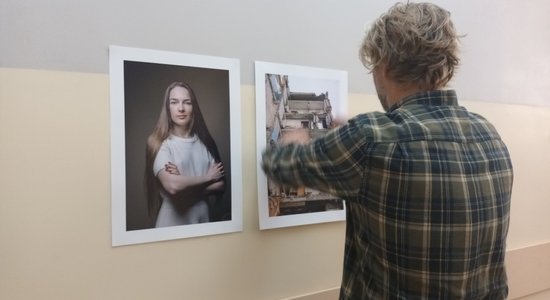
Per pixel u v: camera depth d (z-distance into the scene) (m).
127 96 0.76
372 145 0.58
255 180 0.90
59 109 0.71
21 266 0.68
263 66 0.90
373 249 0.64
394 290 0.61
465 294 0.60
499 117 1.31
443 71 0.65
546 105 1.42
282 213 0.92
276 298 0.93
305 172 0.63
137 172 0.77
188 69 0.81
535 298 1.41
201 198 0.83
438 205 0.58
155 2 0.78
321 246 0.99
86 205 0.73
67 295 0.72
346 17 1.01
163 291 0.80
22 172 0.68
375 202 0.60
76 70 0.72
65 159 0.71
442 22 0.63
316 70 0.97
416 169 0.57
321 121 0.98
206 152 0.83
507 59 1.32
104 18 0.74
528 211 1.37
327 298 0.99
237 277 0.88
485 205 0.61
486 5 1.27
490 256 0.64
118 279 0.76
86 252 0.73
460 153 0.60
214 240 0.85
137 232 0.77
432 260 0.58
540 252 1.39
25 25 0.68
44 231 0.70
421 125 0.60
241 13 0.87
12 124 0.67
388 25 0.65
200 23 0.83
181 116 0.81
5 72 0.67
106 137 0.74
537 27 1.40
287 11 0.93
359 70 1.04
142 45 0.77
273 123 0.91
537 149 1.40
